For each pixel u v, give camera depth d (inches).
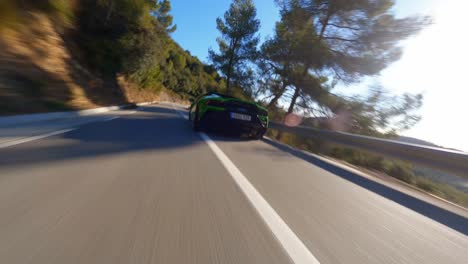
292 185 106.2
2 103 194.9
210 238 56.8
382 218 82.7
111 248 48.9
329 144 334.0
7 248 45.3
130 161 109.8
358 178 136.7
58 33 437.1
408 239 69.7
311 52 394.9
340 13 395.9
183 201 74.5
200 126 229.5
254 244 56.9
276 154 178.2
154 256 48.2
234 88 721.6
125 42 621.3
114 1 584.1
